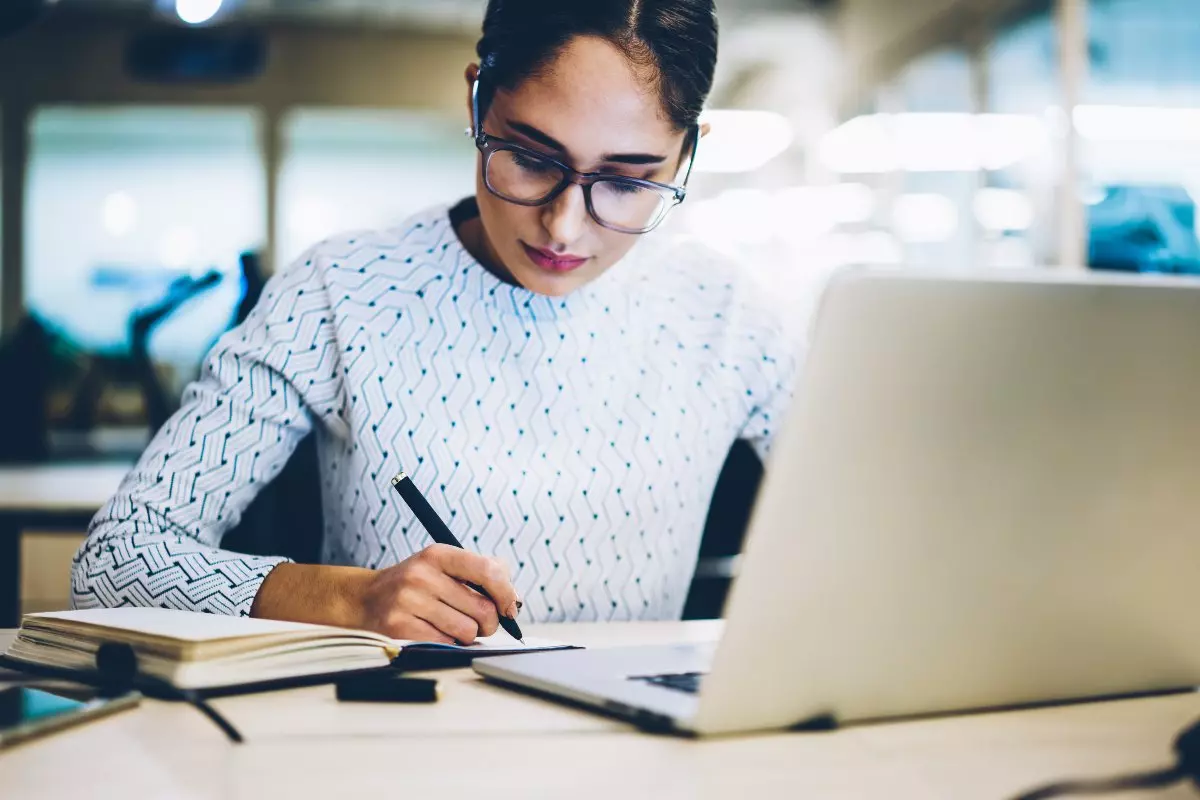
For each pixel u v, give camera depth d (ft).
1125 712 2.45
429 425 4.08
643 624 3.87
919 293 2.03
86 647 2.76
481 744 2.16
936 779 1.95
